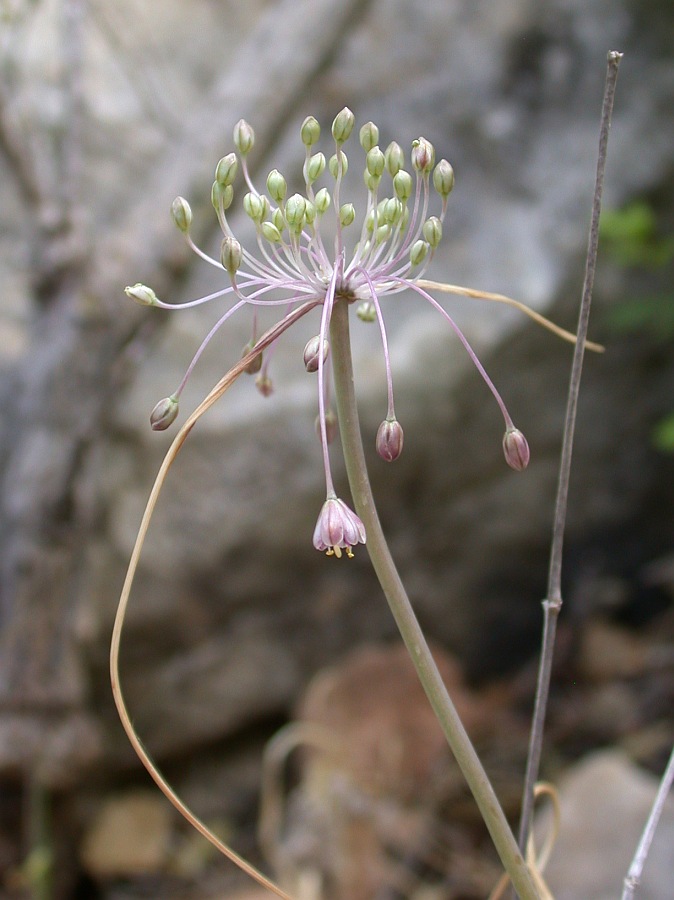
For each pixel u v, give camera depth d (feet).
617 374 1.42
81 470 1.12
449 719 0.38
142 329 1.13
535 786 0.52
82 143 1.19
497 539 1.42
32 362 1.15
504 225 1.35
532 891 0.39
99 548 1.21
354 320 1.28
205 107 1.21
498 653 1.47
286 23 1.20
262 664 1.32
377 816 1.15
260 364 0.45
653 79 1.42
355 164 1.38
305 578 1.31
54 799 1.19
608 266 1.37
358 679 1.23
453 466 1.35
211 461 1.23
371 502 0.38
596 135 1.40
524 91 1.43
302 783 1.25
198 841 1.30
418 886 1.15
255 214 0.39
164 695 1.28
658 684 1.36
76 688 1.13
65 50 1.16
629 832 1.00
